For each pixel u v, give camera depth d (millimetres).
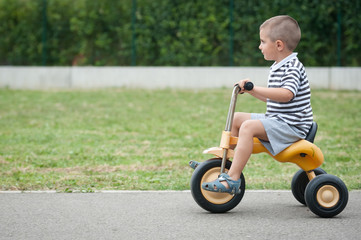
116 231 4469
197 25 17672
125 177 6934
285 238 4270
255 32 17547
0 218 4895
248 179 6898
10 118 12367
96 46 18078
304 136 5035
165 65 17953
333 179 4973
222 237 4297
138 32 17891
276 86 5035
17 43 18250
